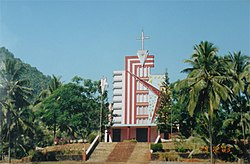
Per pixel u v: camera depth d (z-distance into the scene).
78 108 73.88
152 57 85.69
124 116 84.12
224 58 52.97
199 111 47.00
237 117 53.91
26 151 64.69
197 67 48.72
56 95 73.44
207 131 53.41
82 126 75.31
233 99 55.12
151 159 55.81
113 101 85.44
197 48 48.59
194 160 53.91
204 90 45.91
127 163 55.44
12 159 65.38
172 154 55.53
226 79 47.25
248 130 54.09
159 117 71.69
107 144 65.69
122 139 84.88
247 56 55.97
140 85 85.06
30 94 65.56
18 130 62.19
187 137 63.97
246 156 53.50
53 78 84.25
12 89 62.31
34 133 69.38
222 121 53.66
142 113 83.81
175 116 64.94
